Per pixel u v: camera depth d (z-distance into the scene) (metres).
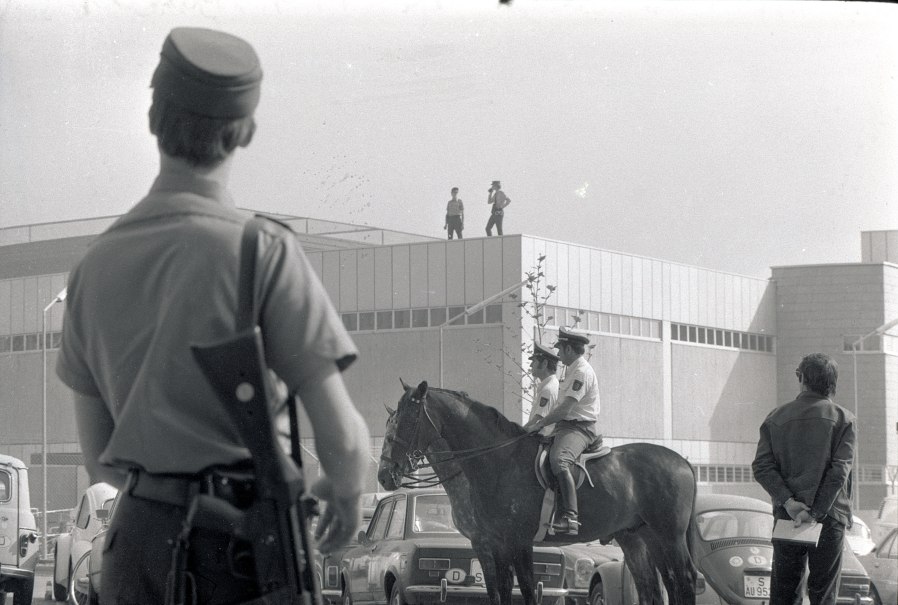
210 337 2.06
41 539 13.21
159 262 2.09
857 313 30.52
